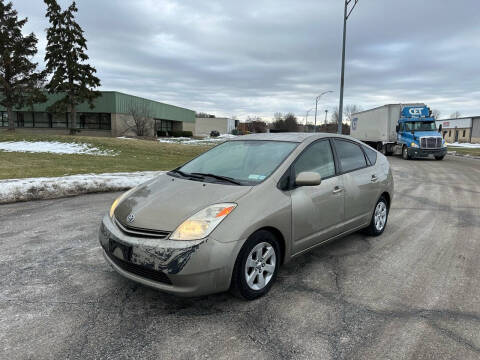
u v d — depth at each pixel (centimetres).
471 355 248
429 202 816
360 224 470
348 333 274
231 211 301
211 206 304
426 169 1678
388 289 351
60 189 794
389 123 2572
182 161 1684
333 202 403
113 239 309
